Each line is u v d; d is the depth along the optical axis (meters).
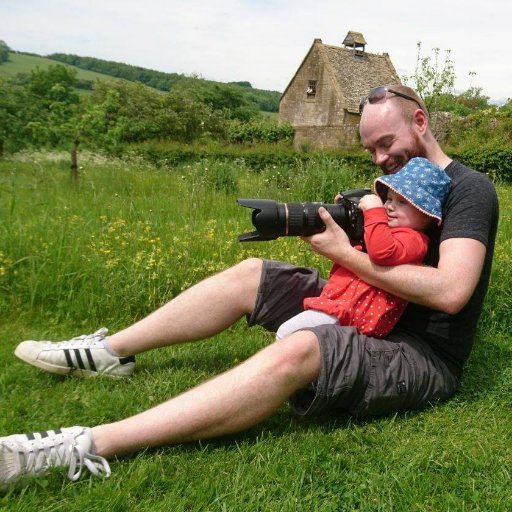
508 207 8.11
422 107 2.74
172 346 3.49
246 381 2.26
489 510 2.08
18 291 4.09
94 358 2.95
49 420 2.60
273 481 2.18
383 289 2.51
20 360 3.22
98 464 2.13
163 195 8.89
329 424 2.64
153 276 4.11
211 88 60.66
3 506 1.94
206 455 2.30
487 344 3.62
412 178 2.50
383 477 2.21
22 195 7.26
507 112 21.92
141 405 2.78
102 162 12.80
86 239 4.78
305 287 2.90
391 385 2.51
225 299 2.89
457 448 2.43
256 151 22.27
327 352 2.35
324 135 27.72
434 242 2.65
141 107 36.12
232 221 6.57
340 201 2.73
